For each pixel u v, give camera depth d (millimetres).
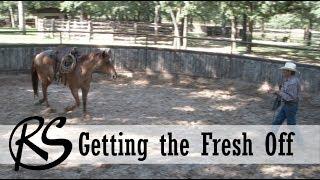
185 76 16078
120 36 26719
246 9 20547
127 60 16469
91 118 10344
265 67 14219
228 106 12078
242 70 14922
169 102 12383
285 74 8195
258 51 24047
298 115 11086
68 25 27500
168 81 15758
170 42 26109
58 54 10586
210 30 36594
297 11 20922
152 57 16391
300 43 28484
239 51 23203
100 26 27391
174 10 22703
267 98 13195
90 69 10102
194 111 11359
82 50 16281
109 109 11312
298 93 8195
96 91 13617
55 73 10508
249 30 22734
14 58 15555
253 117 10812
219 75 15508
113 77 10133
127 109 11375
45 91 10922
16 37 26656
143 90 14062
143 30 27297
